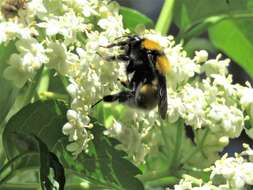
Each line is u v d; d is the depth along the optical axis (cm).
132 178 18
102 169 18
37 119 18
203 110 19
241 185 18
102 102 19
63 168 17
